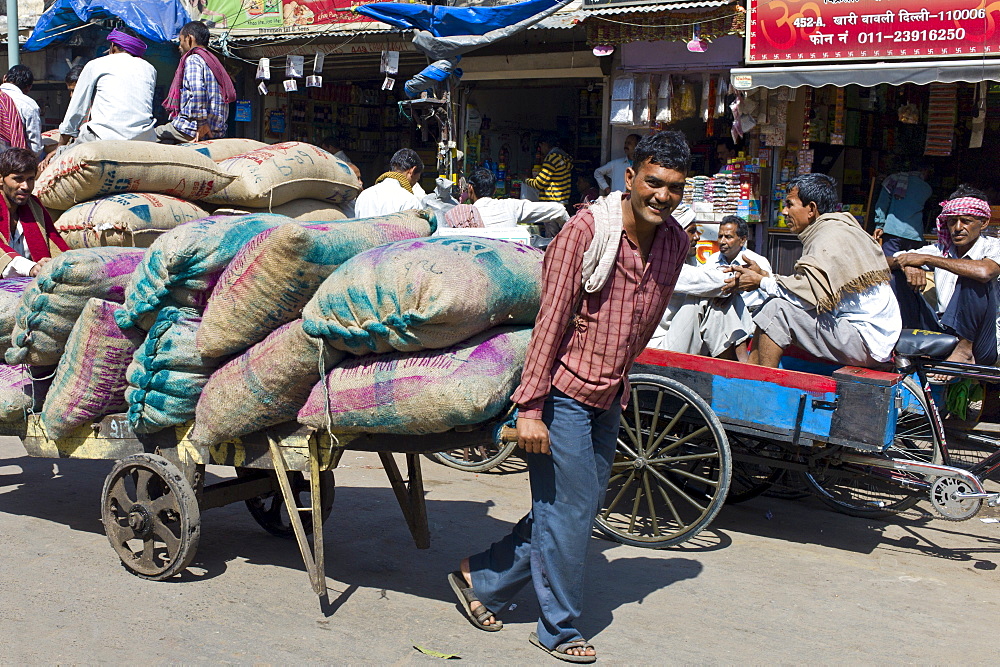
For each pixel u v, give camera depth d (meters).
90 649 3.33
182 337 3.72
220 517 4.95
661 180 2.94
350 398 3.38
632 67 8.59
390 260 3.22
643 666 3.35
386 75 11.75
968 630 3.75
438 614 3.76
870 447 4.30
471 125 10.39
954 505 4.47
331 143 12.29
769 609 3.91
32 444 4.30
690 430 4.98
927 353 5.04
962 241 5.93
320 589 3.66
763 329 4.94
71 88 8.71
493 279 3.26
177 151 4.92
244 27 10.61
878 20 7.20
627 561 4.48
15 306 4.27
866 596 4.09
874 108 9.23
